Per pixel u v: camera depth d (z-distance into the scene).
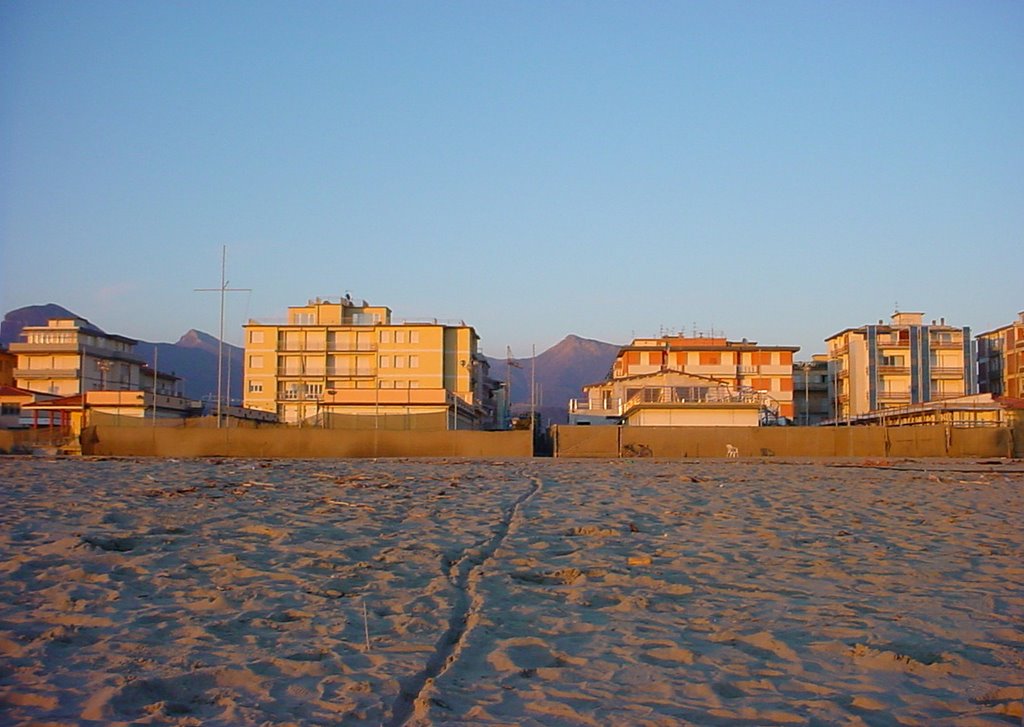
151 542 12.46
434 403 65.88
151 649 7.28
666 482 27.23
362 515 16.39
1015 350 83.62
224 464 36.72
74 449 48.56
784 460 45.66
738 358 88.69
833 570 11.29
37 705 5.92
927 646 7.74
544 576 10.74
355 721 5.72
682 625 8.44
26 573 10.12
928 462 43.72
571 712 5.99
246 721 5.68
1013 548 13.41
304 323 90.00
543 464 39.72
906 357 83.50
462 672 6.86
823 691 6.54
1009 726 5.80
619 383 75.56
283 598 9.16
